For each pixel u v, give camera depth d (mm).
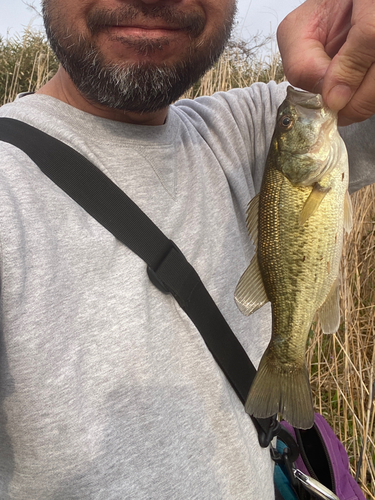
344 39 248
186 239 260
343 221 254
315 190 245
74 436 194
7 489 206
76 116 250
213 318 249
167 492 214
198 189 278
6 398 192
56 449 193
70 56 244
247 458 247
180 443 223
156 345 224
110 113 262
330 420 579
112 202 230
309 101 251
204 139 314
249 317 293
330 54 255
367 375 605
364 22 192
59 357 193
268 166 263
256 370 270
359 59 200
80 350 200
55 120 240
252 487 246
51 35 248
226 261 280
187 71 262
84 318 204
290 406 244
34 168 220
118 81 241
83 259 211
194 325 243
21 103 250
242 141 326
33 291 188
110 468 201
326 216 248
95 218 225
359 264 632
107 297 213
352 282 642
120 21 234
